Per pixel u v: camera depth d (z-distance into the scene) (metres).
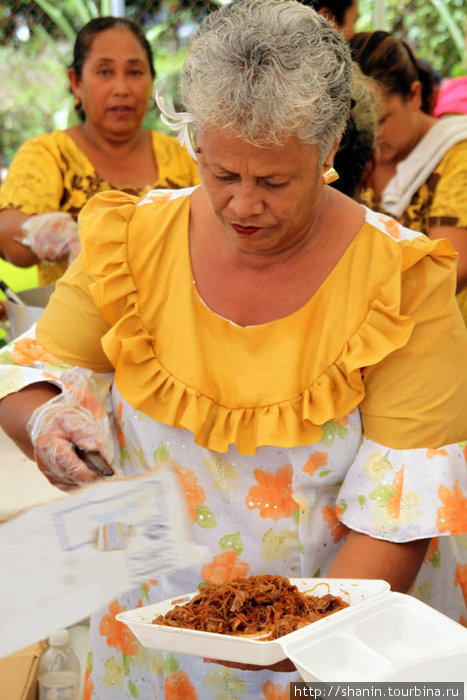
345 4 2.91
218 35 1.42
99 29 3.31
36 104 8.34
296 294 1.67
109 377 1.85
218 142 1.42
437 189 2.89
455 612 1.96
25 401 1.81
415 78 2.90
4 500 2.17
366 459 1.69
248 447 1.67
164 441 1.73
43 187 3.30
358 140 1.94
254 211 1.48
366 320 1.64
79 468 1.68
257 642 1.34
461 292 2.93
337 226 1.68
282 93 1.36
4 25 8.18
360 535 1.67
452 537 1.93
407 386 1.65
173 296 1.71
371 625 1.36
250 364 1.67
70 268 1.86
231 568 1.75
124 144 3.40
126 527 1.42
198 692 1.78
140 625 1.44
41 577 1.31
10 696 1.89
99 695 1.93
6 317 3.11
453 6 7.95
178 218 1.76
